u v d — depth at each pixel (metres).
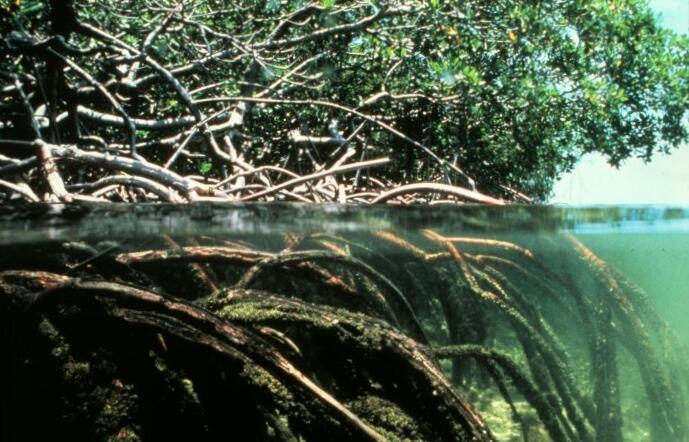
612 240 7.32
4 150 8.48
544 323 5.47
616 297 5.44
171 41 10.34
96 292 3.19
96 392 3.26
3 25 7.77
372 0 10.16
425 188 7.19
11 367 3.22
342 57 11.55
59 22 7.90
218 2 10.98
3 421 3.22
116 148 8.65
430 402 3.33
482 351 4.60
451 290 5.43
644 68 11.83
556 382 5.11
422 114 11.66
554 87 11.23
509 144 12.04
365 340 3.38
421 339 4.46
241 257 4.09
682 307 10.27
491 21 10.80
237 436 3.15
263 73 10.98
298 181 7.43
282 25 10.36
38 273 3.35
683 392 5.34
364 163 7.72
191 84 11.49
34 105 8.96
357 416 3.12
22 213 4.67
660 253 8.89
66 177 8.66
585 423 5.11
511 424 5.38
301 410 3.03
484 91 10.72
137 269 3.90
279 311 3.42
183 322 3.16
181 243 4.66
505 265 5.71
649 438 5.58
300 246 5.05
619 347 6.60
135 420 3.27
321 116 11.95
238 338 3.12
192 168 11.37
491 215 5.82
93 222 4.44
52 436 3.24
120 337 3.18
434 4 9.80
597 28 10.75
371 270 4.36
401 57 10.64
